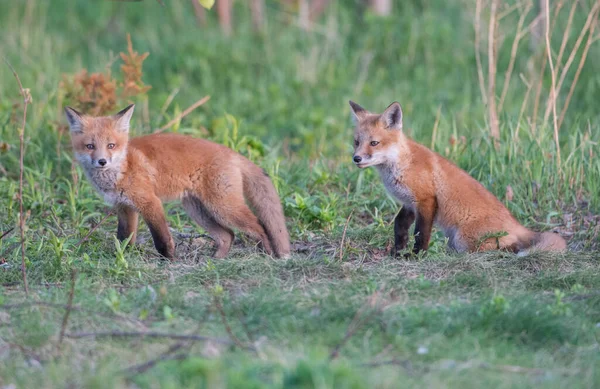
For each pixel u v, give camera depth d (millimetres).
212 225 11922
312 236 12484
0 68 20953
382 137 11781
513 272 10383
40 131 16000
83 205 13320
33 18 28344
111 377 6891
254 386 6363
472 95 21000
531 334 8008
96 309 8766
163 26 27375
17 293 9453
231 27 27219
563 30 22500
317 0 27844
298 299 8984
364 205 13828
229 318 8516
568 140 15484
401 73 22938
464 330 7977
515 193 13828
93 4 30328
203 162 11555
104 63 22875
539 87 15422
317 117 18844
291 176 14844
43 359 7535
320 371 6414
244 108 20281
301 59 23109
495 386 6855
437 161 11859
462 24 25453
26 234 11859
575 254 11023
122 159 11469
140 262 10859
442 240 12219
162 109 17203
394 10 27688
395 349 7586
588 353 7613
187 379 6656
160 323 8359
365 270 10438
